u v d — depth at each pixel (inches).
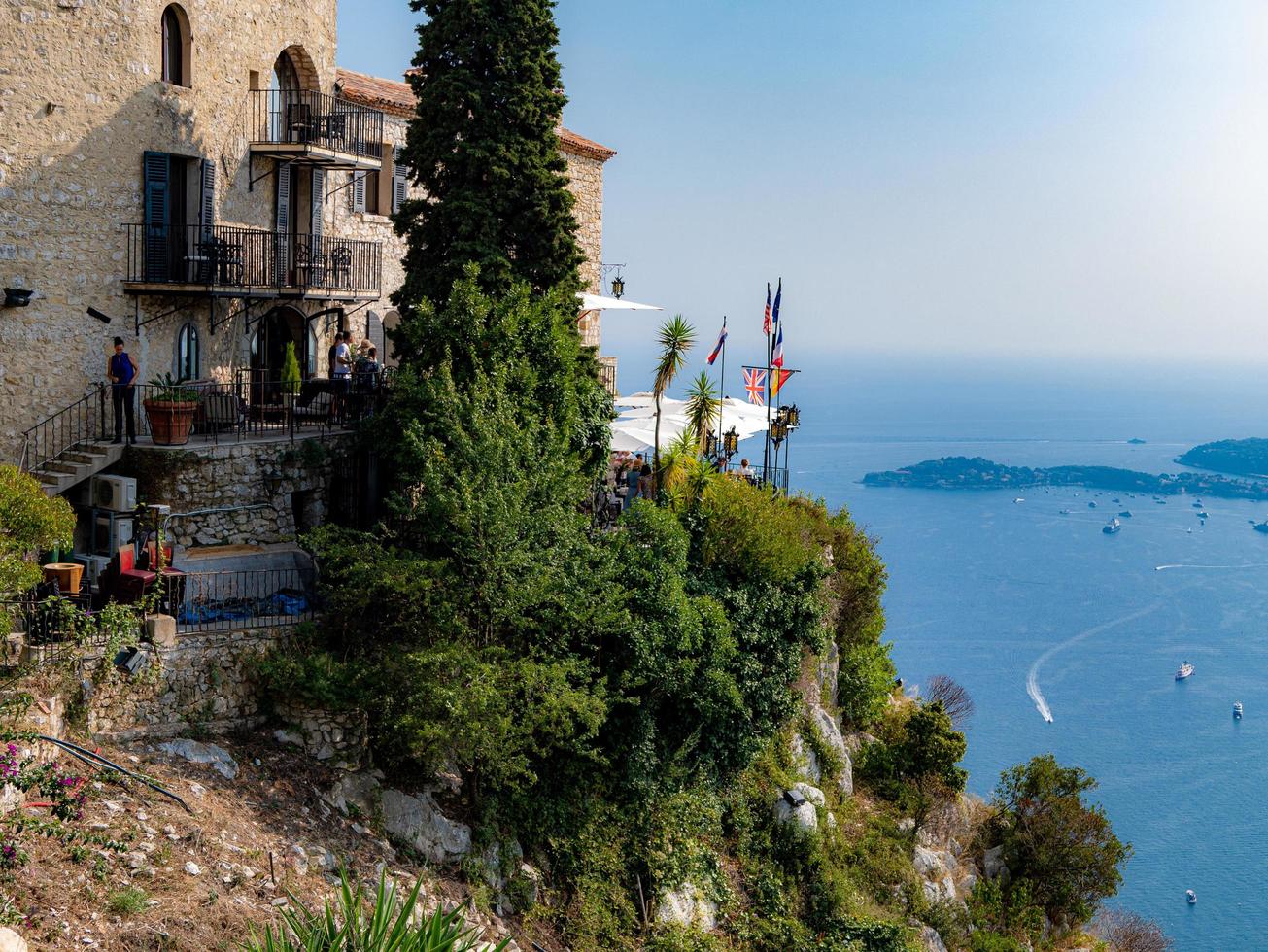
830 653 1465.3
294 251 1152.8
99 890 579.2
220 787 724.7
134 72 942.4
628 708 985.5
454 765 889.5
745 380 1535.4
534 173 1044.5
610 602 923.4
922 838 1366.9
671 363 1267.2
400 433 966.4
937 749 1440.7
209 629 788.0
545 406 996.6
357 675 802.8
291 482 968.3
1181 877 5925.2
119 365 899.4
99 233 927.7
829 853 1170.6
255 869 664.4
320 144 1140.5
